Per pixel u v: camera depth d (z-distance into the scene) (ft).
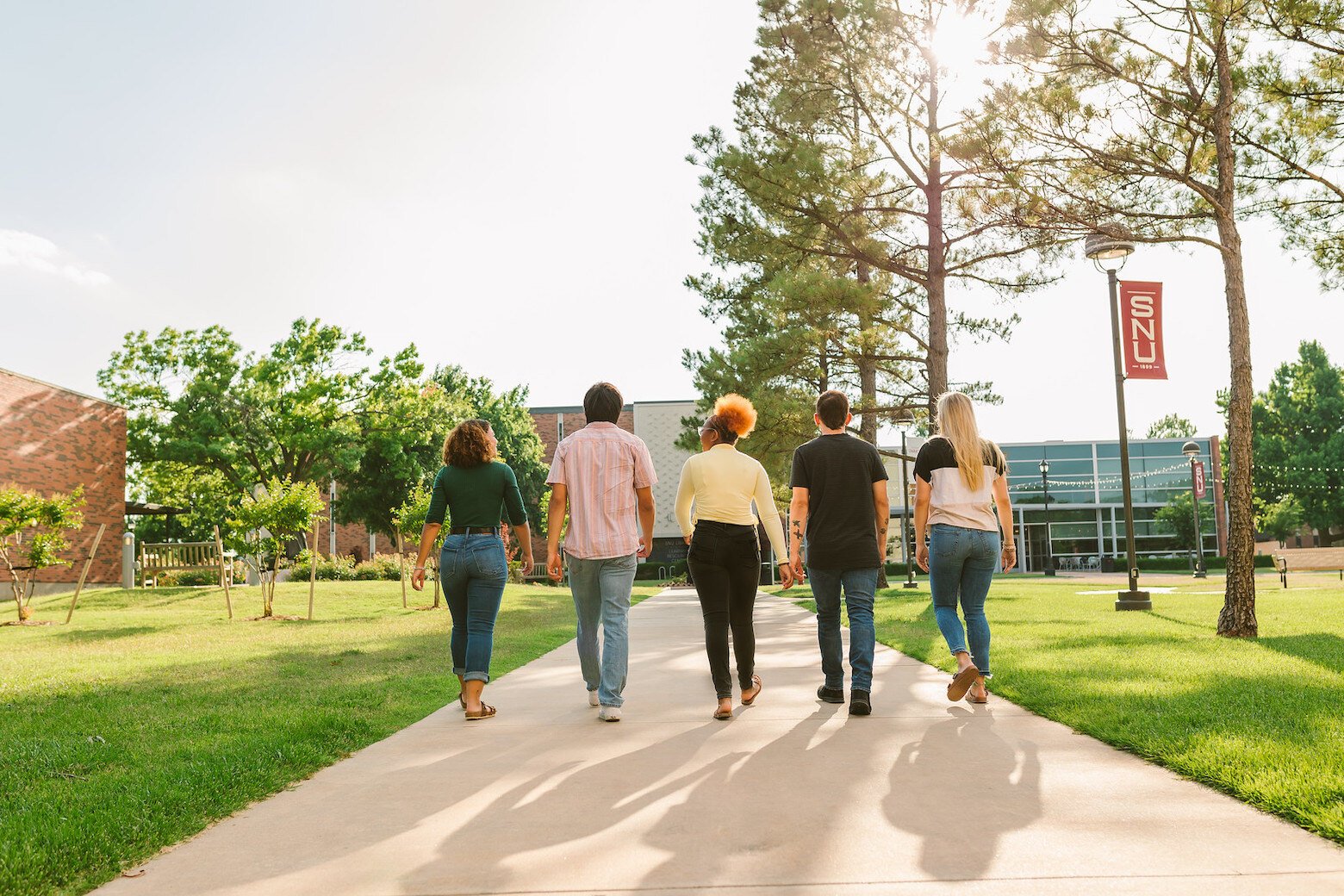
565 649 30.76
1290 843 9.37
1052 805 10.87
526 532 18.72
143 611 52.85
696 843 9.70
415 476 127.75
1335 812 9.78
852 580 17.72
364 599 63.21
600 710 17.11
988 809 10.72
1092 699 17.17
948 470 18.01
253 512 47.80
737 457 18.13
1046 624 34.60
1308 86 33.91
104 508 87.25
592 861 9.23
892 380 76.07
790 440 66.28
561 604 62.64
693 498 18.38
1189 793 11.30
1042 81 33.96
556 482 17.65
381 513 131.44
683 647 30.35
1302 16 31.32
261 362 118.93
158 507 122.72
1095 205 34.42
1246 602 29.25
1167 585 77.77
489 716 17.76
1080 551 174.29
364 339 123.24
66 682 23.70
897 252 61.26
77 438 83.82
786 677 22.29
